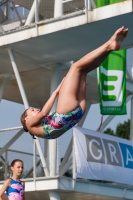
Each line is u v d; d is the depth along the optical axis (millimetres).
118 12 19750
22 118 10977
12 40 23078
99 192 25016
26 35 22578
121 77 25812
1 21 26328
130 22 20281
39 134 10633
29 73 27688
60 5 22875
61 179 23094
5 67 26734
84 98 10312
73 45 23016
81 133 24719
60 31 21469
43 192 24203
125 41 22516
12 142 25391
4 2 26422
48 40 22516
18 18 26062
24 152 24969
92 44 22797
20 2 27094
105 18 20078
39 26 22141
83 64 10102
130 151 27375
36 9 22484
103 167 25281
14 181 17516
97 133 25719
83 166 24172
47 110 10344
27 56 24703
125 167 26672
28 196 25844
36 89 30766
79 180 23953
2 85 28078
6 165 25375
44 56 24734
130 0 19531
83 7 23375
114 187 26016
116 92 25781
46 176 23312
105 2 20344
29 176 24672
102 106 25781
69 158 25266
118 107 25719
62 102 10203
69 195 25781
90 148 24859
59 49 23625
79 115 10281
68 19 21219
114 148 26328
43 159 23422
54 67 25875
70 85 10195
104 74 25828
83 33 21578
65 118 10250
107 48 10008
